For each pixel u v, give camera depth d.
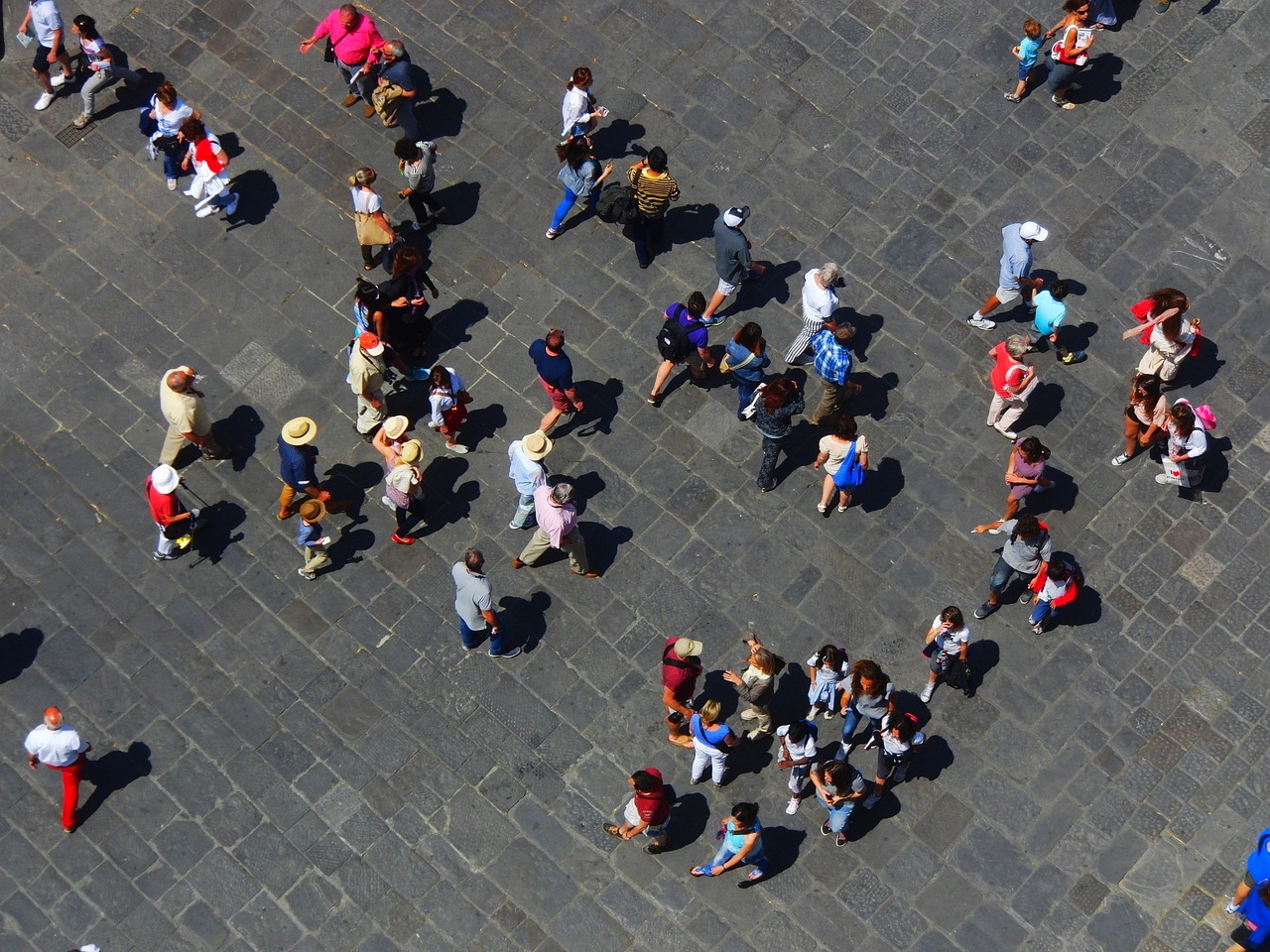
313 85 16.45
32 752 12.37
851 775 11.95
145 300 15.34
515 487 14.23
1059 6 16.84
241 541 14.19
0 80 16.47
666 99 16.34
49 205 15.81
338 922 12.66
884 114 16.25
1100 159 15.97
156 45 16.67
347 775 13.20
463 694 13.52
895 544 14.12
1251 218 15.68
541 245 15.61
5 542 14.16
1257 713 13.39
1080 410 14.75
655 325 15.23
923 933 12.55
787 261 15.51
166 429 14.74
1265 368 14.95
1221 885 12.70
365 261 15.38
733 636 13.73
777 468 14.52
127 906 12.70
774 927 12.58
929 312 15.23
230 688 13.54
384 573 14.06
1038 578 13.15
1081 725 13.34
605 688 13.54
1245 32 16.59
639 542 14.15
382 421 14.58
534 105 16.34
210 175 15.21
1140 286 15.34
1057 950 12.48
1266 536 14.14
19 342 15.11
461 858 12.88
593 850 12.90
